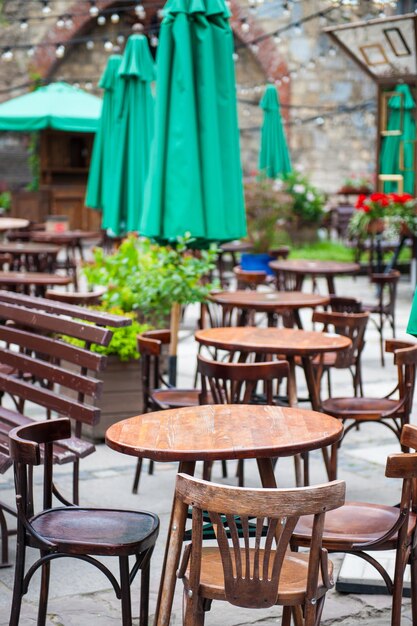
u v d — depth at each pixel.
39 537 3.47
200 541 2.97
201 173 7.01
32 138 23.62
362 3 18.42
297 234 19.84
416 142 13.67
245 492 2.85
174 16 6.95
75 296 7.40
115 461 6.39
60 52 14.53
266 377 4.81
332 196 22.59
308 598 2.98
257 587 2.95
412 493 3.88
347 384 8.71
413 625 3.73
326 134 22.70
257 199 16.80
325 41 22.31
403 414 5.50
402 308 13.27
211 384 4.93
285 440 3.54
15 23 23.97
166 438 3.57
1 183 23.69
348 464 6.36
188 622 3.01
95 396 4.53
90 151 23.91
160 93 6.98
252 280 9.61
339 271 10.01
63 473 6.09
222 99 7.12
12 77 24.16
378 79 13.93
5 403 7.82
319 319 6.68
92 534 3.55
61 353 4.84
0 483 5.75
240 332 6.19
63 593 4.32
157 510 5.39
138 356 6.73
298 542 3.59
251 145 23.56
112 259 8.14
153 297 7.37
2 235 18.23
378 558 4.62
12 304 5.87
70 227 23.28
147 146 9.08
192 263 7.52
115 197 9.16
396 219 13.86
